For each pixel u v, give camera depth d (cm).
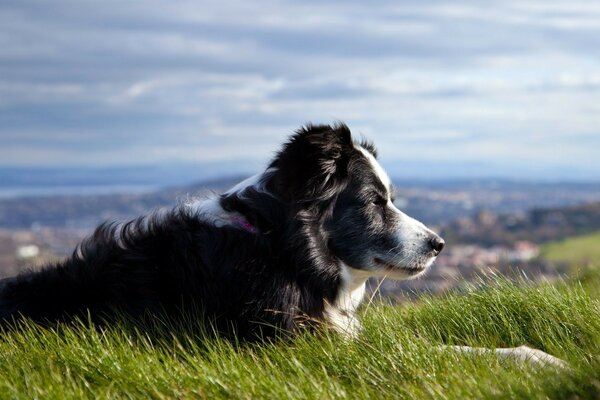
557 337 174
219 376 149
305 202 172
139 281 168
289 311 169
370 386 149
